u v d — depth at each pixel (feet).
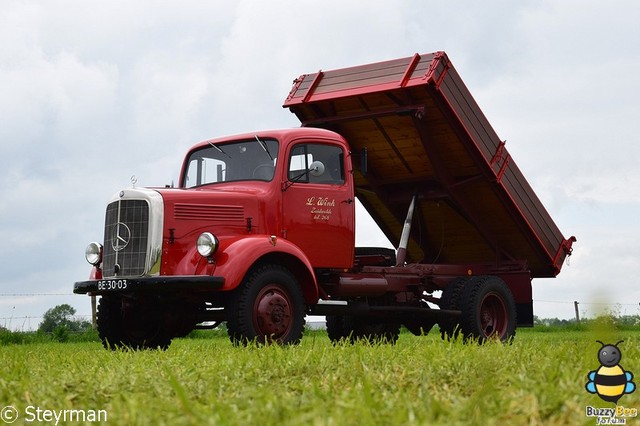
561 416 9.40
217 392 12.21
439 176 34.14
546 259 37.29
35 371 16.60
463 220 36.83
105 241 27.63
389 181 36.22
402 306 33.22
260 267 26.81
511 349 19.06
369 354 17.52
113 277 27.02
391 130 33.37
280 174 28.81
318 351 18.33
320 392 11.17
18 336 53.62
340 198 30.27
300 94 33.55
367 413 9.00
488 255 38.09
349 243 30.32
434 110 31.63
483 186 34.50
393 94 31.53
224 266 25.68
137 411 9.82
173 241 26.48
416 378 13.06
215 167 30.50
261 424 8.90
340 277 30.58
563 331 61.46
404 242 35.42
